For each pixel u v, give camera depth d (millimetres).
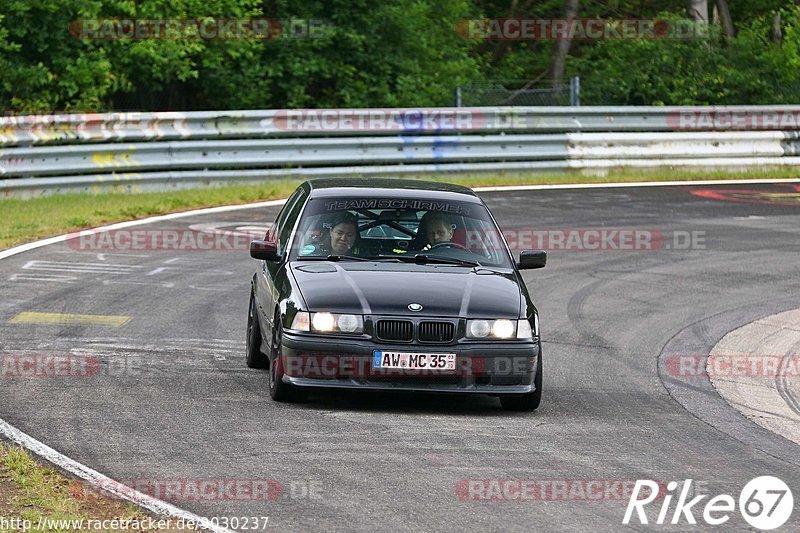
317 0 84750
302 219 30328
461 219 30594
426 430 25469
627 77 92938
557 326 38406
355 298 26859
